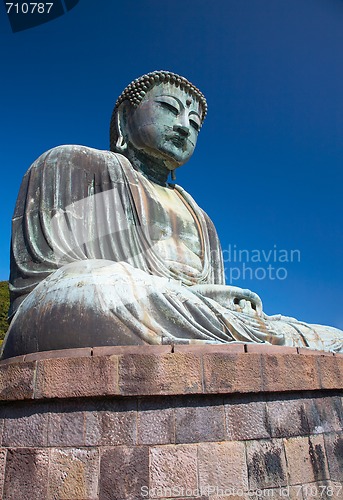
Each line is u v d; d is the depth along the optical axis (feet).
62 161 23.04
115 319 15.11
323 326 25.49
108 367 13.48
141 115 27.71
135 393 13.23
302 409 14.83
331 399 15.89
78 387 13.39
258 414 13.99
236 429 13.62
